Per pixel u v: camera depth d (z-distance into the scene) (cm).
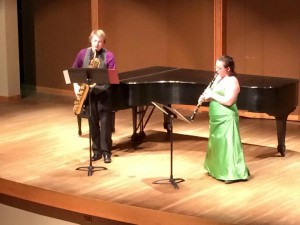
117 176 637
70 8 1038
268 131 824
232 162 615
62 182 621
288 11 865
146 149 731
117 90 698
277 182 617
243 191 593
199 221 528
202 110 941
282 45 878
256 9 886
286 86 684
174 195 583
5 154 714
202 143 756
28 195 616
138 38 995
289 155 708
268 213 540
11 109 955
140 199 573
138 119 873
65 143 759
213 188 601
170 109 581
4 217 677
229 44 913
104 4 1002
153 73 766
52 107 970
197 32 946
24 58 1109
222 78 620
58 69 1073
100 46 657
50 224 643
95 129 681
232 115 616
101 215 575
